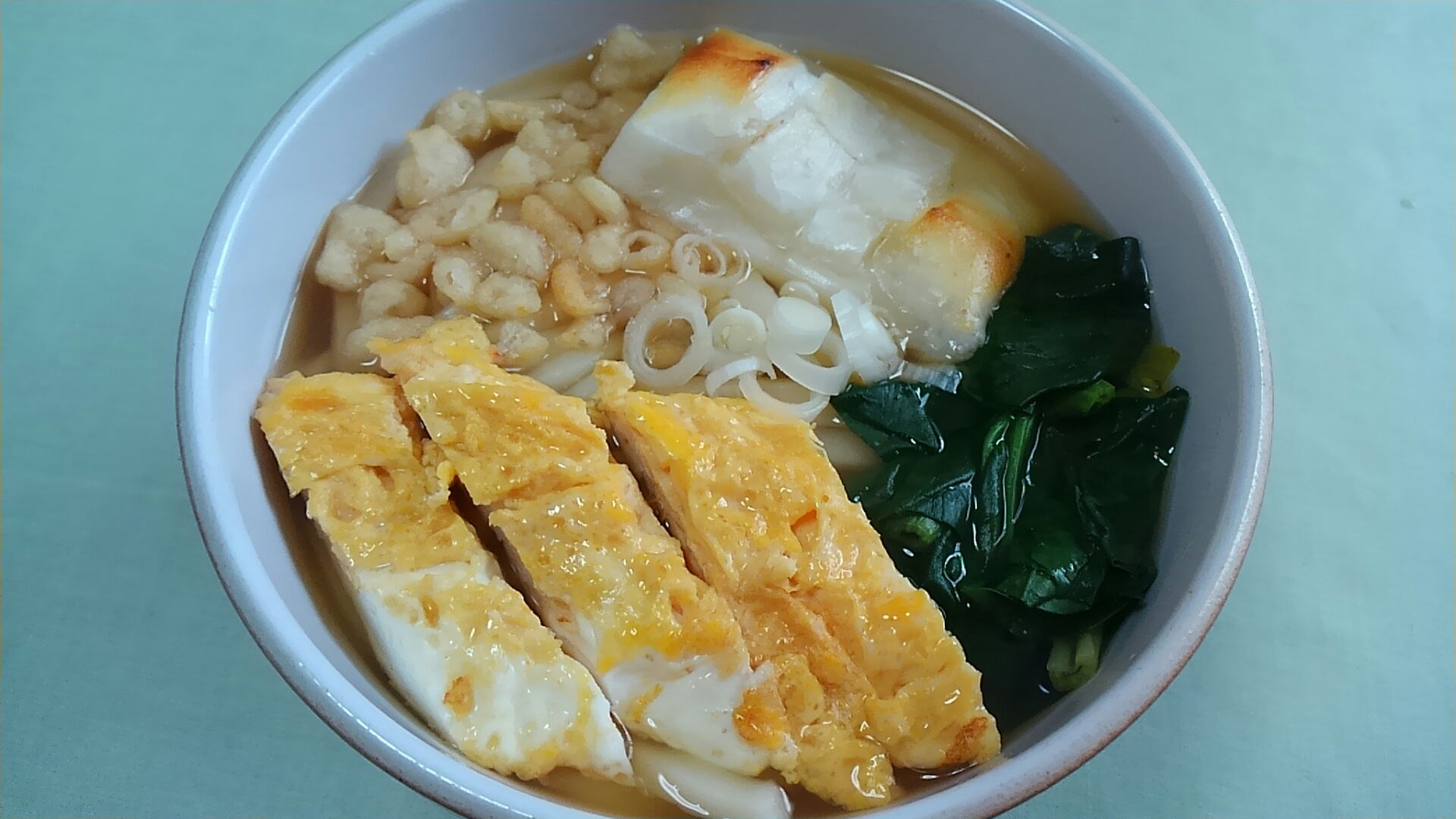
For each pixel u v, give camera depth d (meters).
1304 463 0.19
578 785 0.15
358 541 0.15
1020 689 0.16
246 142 0.22
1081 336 0.18
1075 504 0.17
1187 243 0.17
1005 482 0.17
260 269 0.17
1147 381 0.18
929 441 0.18
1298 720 0.17
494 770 0.14
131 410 0.20
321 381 0.17
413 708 0.15
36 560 0.18
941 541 0.17
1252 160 0.22
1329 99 0.23
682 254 0.19
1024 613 0.16
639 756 0.15
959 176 0.20
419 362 0.17
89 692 0.17
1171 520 0.16
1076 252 0.18
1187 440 0.17
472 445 0.16
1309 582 0.18
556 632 0.15
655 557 0.15
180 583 0.18
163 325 0.20
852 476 0.18
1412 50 0.23
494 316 0.18
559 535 0.15
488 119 0.20
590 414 0.17
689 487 0.16
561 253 0.19
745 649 0.15
